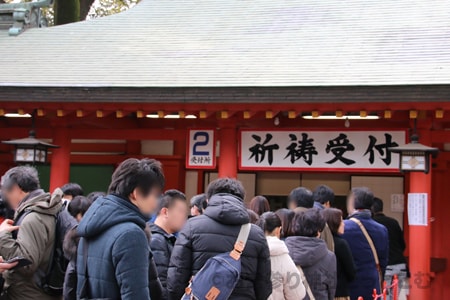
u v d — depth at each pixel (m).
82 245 3.58
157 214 5.17
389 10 11.98
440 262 11.25
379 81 8.73
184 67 10.40
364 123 10.55
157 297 3.89
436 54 9.72
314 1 12.97
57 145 10.80
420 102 8.41
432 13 11.53
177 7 13.48
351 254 6.32
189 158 10.40
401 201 11.82
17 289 4.56
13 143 9.93
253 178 12.66
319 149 9.86
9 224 4.61
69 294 3.87
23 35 12.94
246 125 10.48
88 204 5.46
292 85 8.79
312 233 5.41
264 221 5.12
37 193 4.75
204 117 9.55
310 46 10.80
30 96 9.74
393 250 8.68
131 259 3.33
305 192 6.49
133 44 11.87
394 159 9.49
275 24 12.09
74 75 10.41
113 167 13.05
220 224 4.36
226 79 9.59
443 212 11.53
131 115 11.91
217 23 12.49
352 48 10.44
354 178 12.18
